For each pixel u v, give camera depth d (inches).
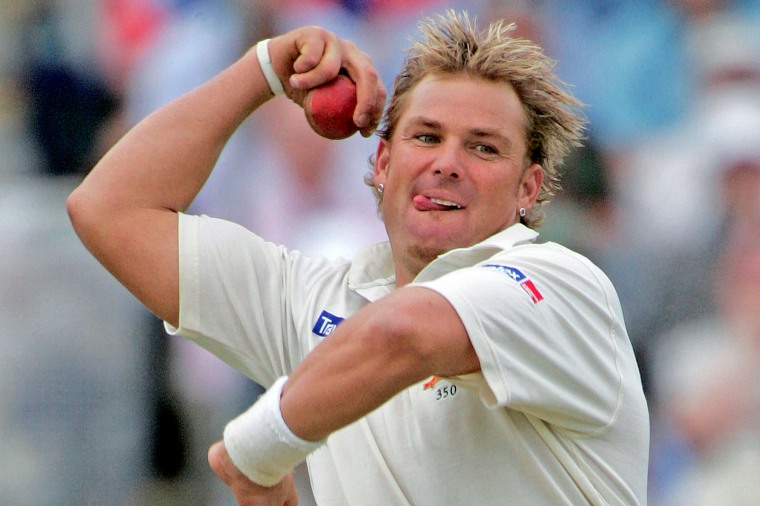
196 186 470.6
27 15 1074.1
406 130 448.1
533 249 409.4
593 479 408.2
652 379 868.6
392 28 1094.4
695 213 985.5
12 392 786.8
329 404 357.7
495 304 371.6
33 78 1051.9
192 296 451.8
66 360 794.8
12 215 850.8
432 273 426.6
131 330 816.9
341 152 955.3
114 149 468.4
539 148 461.4
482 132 440.1
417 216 442.0
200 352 844.6
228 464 380.2
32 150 1028.5
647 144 1079.0
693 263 909.2
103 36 1075.3
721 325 871.1
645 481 423.8
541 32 1103.6
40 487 786.8
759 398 831.1
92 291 808.9
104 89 1053.2
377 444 423.5
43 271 802.8
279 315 462.0
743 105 1056.2
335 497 438.9
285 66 478.9
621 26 1112.2
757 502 799.7
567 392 390.6
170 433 831.1
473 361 370.0
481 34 452.8
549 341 383.2
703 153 1022.4
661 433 845.2
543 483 405.1
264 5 1039.6
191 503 833.5
